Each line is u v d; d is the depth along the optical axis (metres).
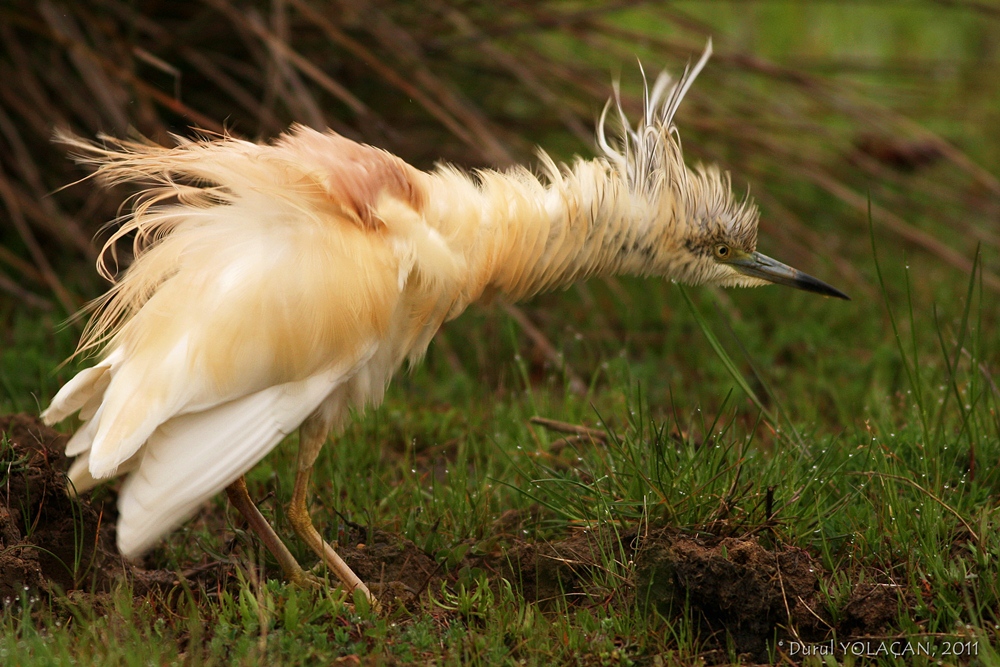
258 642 6.39
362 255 7.25
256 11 13.53
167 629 6.71
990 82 21.22
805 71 18.28
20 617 6.71
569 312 14.34
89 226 13.79
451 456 10.27
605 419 10.56
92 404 7.67
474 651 6.57
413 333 7.88
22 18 12.49
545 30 14.87
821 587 7.14
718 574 6.84
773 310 14.30
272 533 7.65
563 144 16.25
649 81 16.16
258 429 6.98
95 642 6.34
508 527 8.54
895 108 19.03
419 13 15.05
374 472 9.09
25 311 12.91
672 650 6.68
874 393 10.88
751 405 11.52
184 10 14.28
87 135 13.87
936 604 6.97
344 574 7.54
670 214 9.07
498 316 13.16
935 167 19.09
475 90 16.09
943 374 11.36
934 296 14.30
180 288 7.11
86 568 7.46
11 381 10.88
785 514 7.86
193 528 8.71
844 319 14.10
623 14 23.08
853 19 25.77
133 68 12.66
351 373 7.39
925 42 24.78
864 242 16.78
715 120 15.81
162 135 11.75
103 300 8.31
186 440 6.85
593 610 7.29
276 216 7.28
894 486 8.02
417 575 7.79
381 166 7.63
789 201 17.02
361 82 14.88
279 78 12.54
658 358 13.20
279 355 6.99
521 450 9.20
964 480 8.21
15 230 14.03
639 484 8.05
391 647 6.58
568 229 8.53
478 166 14.65
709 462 8.32
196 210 7.58
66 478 7.69
